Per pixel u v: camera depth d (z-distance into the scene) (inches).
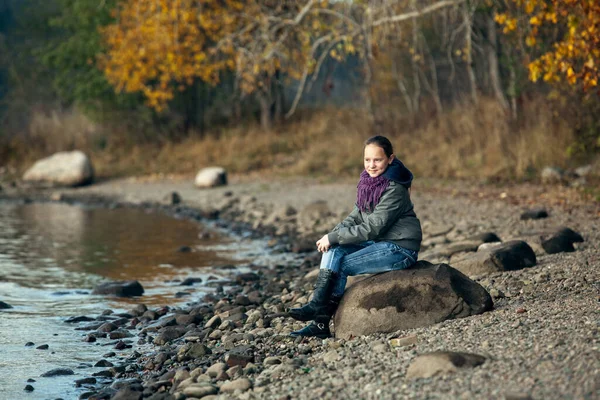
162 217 565.9
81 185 782.5
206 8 721.6
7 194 732.0
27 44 1328.7
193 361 206.5
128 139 962.7
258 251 411.5
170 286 321.1
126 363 211.8
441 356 155.7
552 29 484.7
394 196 197.6
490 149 633.0
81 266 368.8
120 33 777.6
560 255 285.0
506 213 436.8
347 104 959.0
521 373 145.8
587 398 129.7
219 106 1003.9
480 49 610.9
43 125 980.6
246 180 747.4
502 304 212.2
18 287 319.3
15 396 185.5
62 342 235.6
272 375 176.6
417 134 764.6
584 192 475.8
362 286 203.2
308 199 584.1
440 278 200.4
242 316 250.1
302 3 650.2
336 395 153.5
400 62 868.6
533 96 639.1
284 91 1018.7
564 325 175.6
